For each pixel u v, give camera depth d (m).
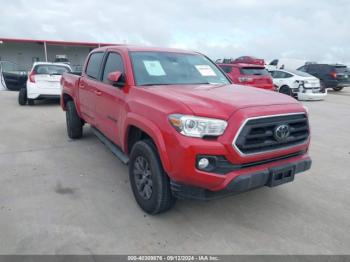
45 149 5.47
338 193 3.86
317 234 2.94
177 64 4.06
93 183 4.02
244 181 2.61
